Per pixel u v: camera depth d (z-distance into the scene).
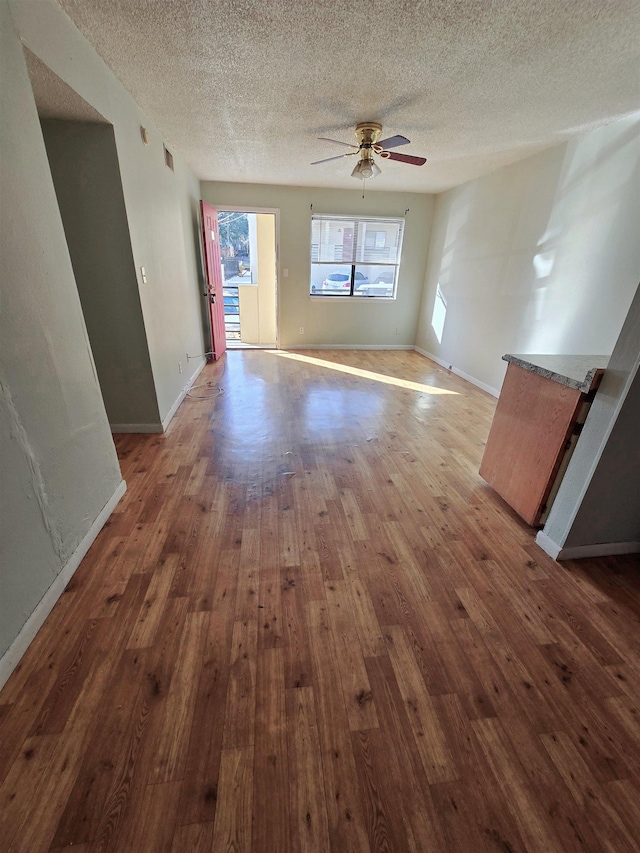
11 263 1.27
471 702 1.18
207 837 0.88
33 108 1.43
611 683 1.25
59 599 1.49
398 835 0.90
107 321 2.71
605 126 2.74
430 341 5.86
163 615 1.44
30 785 0.96
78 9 1.66
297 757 1.03
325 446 2.90
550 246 3.34
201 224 4.61
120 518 1.99
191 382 4.27
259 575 1.65
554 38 1.81
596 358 2.07
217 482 2.36
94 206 2.41
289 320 6.03
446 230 5.26
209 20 1.72
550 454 1.82
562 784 1.00
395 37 1.83
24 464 1.31
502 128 2.92
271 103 2.59
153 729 1.08
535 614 1.50
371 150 3.09
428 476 2.51
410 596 1.57
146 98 2.54
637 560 1.80
